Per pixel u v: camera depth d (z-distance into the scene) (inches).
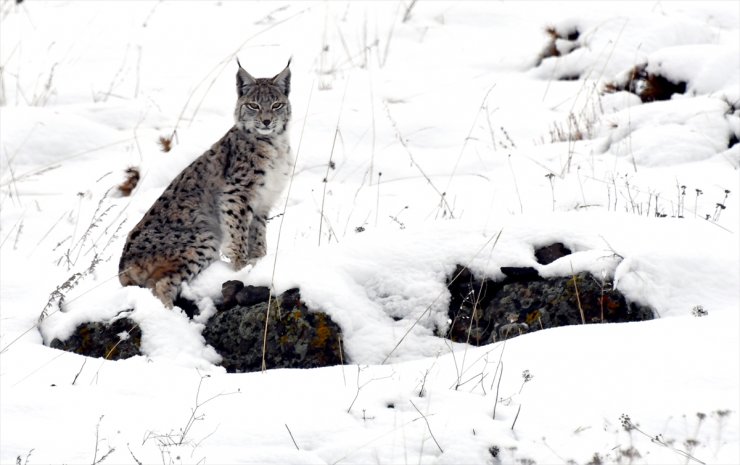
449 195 1114.1
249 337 798.5
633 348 667.4
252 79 957.8
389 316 815.7
